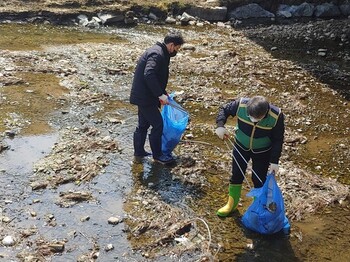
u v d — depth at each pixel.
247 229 4.43
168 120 5.26
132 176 5.12
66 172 5.10
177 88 7.45
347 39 10.69
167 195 4.86
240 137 4.29
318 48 10.14
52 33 9.96
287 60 9.23
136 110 6.64
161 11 11.56
